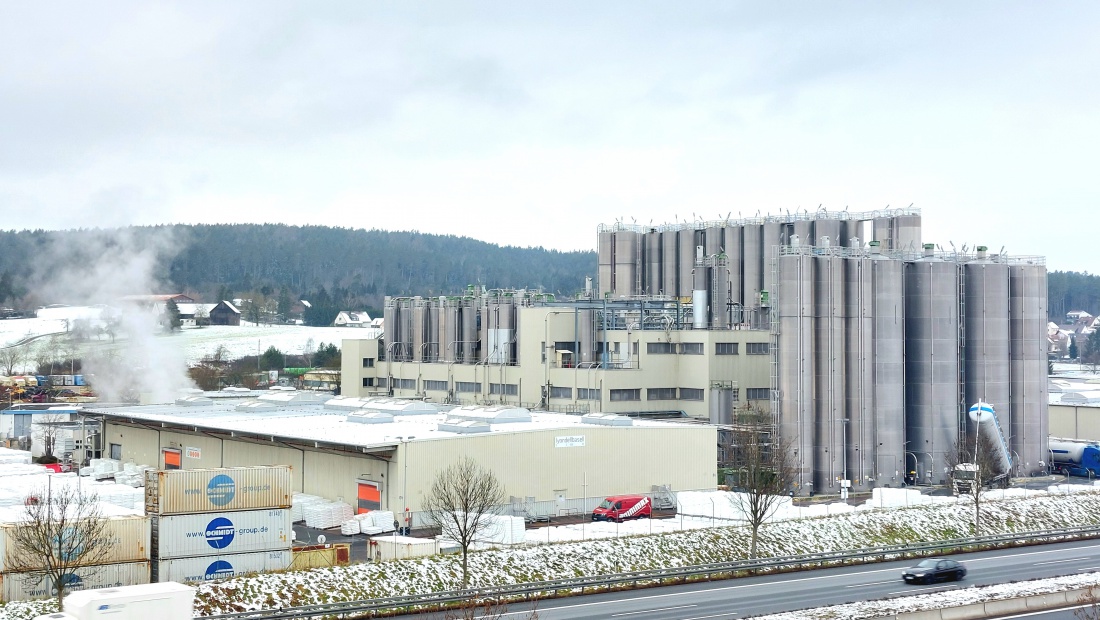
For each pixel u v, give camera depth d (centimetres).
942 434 12850
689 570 7281
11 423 15812
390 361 17062
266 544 7206
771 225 16700
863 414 12288
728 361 13650
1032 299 13538
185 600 4497
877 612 6238
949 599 6619
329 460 9875
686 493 9850
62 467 12544
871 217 16600
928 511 9531
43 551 6078
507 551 7481
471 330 16238
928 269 12912
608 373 13362
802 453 11881
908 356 12950
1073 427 14575
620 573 7219
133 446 12938
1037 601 6469
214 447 11388
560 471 9781
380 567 6944
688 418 13650
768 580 7381
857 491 12119
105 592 4438
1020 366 13475
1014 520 9612
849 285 12325
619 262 18600
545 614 6266
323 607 6112
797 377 11975
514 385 14688
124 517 6762
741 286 17125
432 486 9069
